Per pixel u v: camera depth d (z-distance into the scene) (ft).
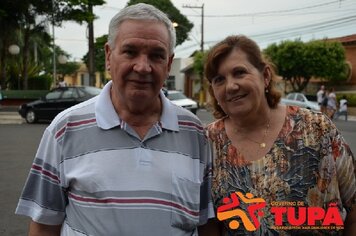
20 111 56.18
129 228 6.13
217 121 7.75
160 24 6.46
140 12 6.40
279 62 99.96
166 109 6.84
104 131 6.43
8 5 71.36
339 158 6.76
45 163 6.56
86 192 6.23
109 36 6.63
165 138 6.70
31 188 6.68
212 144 7.44
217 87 7.32
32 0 70.69
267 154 6.97
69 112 6.66
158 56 6.46
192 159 6.91
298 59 98.63
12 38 78.54
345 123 66.59
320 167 6.75
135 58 6.40
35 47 102.68
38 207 6.59
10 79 92.38
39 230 6.75
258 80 7.09
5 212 16.44
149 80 6.42
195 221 6.75
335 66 98.78
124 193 6.21
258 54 7.14
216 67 7.25
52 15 72.79
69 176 6.34
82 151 6.38
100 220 6.14
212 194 7.20
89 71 73.10
